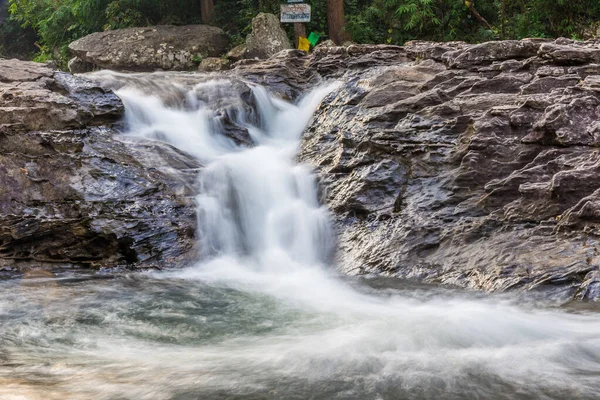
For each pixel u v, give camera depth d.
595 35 15.88
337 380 3.93
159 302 5.88
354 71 10.57
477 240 6.63
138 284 6.46
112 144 8.10
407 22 16.58
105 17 19.20
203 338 4.88
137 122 9.27
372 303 5.83
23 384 3.87
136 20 18.42
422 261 6.68
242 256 7.47
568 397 3.71
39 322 5.28
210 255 7.34
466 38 17.22
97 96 8.89
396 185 7.50
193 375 4.03
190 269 7.04
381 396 3.72
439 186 7.31
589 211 6.26
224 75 10.79
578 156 6.91
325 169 8.16
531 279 5.91
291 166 8.38
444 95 8.42
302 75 11.24
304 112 10.55
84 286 6.38
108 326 5.18
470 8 17.20
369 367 4.14
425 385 3.87
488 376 4.00
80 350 4.59
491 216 6.77
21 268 6.82
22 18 21.11
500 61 9.07
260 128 10.24
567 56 8.61
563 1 15.77
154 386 3.86
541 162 7.05
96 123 8.67
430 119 8.04
